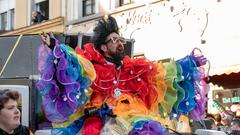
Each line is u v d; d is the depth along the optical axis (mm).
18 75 7742
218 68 13352
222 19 13594
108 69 4109
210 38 13844
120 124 3916
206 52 13820
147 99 4223
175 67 4438
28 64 7707
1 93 4539
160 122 4152
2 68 7828
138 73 4176
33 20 20734
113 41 4211
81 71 3926
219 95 13602
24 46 7770
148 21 15773
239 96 13180
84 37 7254
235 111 13219
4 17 23172
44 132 5891
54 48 3838
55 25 19594
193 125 6254
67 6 19281
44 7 20828
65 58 3857
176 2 14922
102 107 4043
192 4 14445
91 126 4000
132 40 7668
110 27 4242
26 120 6508
